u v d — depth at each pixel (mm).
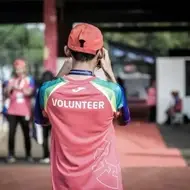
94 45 3809
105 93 3785
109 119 3824
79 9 29188
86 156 3754
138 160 13367
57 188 3785
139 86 28500
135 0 29312
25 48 56531
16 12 30922
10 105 12398
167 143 17188
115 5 30078
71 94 3781
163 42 59781
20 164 12414
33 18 31078
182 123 25375
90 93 3773
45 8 19766
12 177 10828
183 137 19109
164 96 26203
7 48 55188
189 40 58844
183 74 26109
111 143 3836
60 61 22016
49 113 3869
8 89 12336
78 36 3807
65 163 3760
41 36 64125
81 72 3861
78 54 3850
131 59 28422
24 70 12352
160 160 13391
